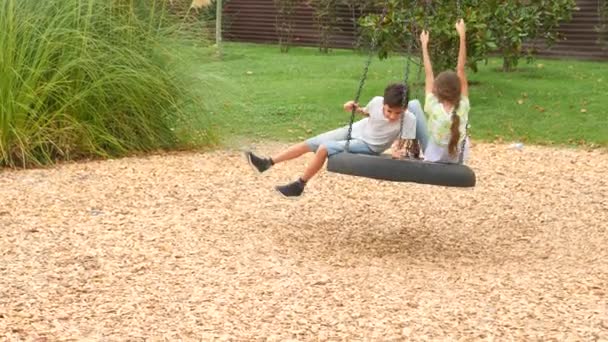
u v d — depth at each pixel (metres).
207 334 7.51
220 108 17.41
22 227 10.88
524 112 19.91
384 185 13.83
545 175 14.79
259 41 36.47
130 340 7.35
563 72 25.42
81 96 15.52
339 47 33.91
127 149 16.12
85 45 15.50
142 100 16.19
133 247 10.11
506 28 22.09
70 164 15.12
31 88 14.95
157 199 12.55
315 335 7.51
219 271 9.27
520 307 8.27
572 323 7.86
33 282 8.80
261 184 13.71
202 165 15.12
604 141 17.58
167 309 8.10
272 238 10.68
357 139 10.27
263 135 18.14
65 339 7.35
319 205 12.49
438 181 9.36
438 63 20.38
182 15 17.33
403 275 9.30
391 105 9.91
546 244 10.76
